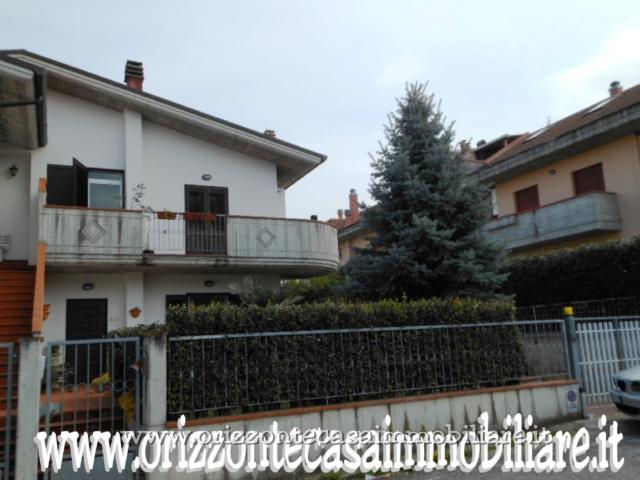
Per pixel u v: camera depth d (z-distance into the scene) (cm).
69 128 1378
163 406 618
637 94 1823
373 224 1238
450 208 1177
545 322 919
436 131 1238
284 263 1408
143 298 1377
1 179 1341
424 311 823
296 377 707
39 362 592
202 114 1440
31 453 572
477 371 835
